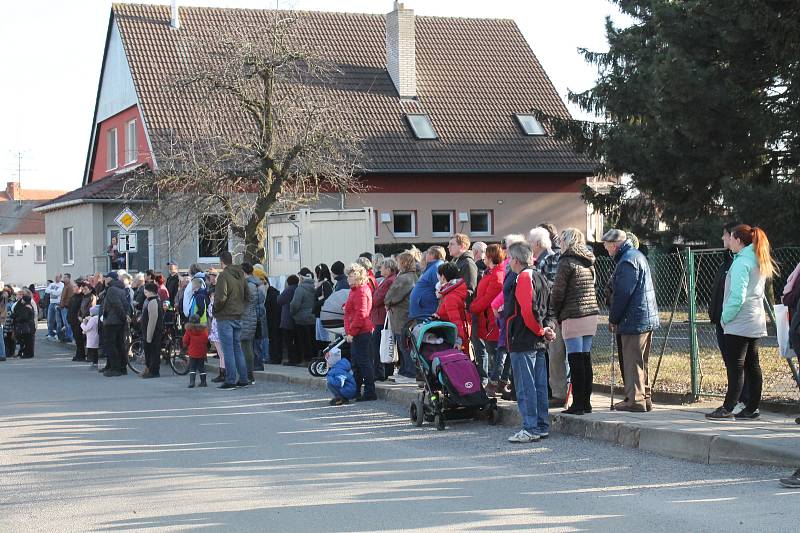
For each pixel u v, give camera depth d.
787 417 10.59
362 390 15.23
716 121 21.23
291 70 26.86
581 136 30.80
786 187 19.77
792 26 19.69
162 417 13.42
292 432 11.84
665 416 10.75
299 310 19.30
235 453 10.45
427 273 13.76
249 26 30.78
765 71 21.52
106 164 40.62
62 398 15.98
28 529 7.42
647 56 26.98
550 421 11.23
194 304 17.75
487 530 6.99
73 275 36.12
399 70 37.84
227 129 32.22
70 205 35.06
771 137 21.11
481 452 10.18
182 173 26.20
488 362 13.93
